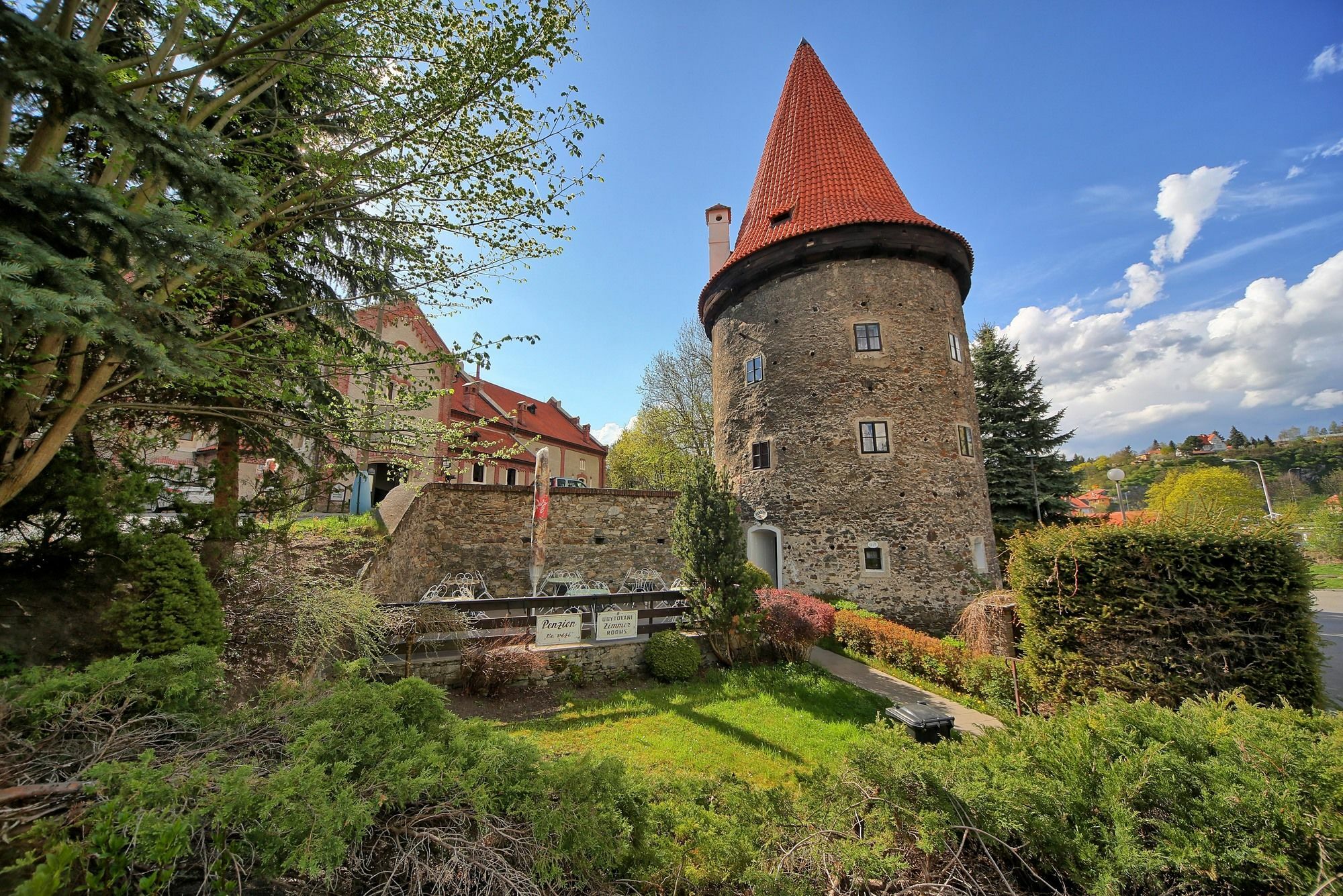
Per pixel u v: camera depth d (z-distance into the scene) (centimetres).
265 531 548
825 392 1400
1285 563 480
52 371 362
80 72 264
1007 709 652
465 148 525
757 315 1562
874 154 1641
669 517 1275
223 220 336
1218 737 254
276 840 166
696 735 588
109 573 412
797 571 1380
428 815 202
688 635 858
